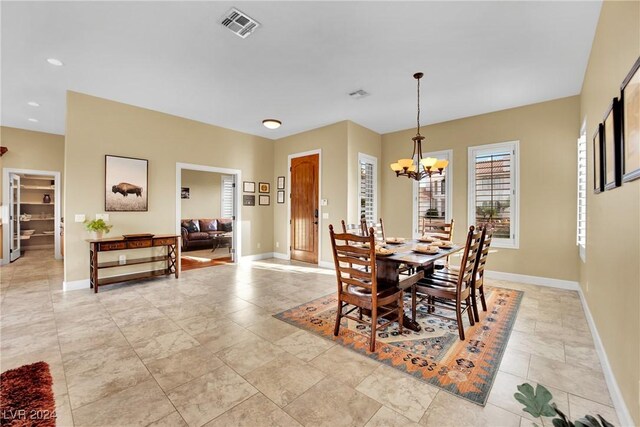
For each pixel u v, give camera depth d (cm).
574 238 397
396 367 208
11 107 451
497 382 190
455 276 313
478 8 230
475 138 478
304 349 233
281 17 243
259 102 430
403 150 566
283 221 639
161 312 312
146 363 212
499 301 348
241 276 474
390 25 252
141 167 452
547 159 416
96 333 260
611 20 198
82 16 241
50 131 591
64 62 315
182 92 395
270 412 163
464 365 210
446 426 153
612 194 197
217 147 552
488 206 466
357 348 235
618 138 169
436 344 242
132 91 392
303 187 593
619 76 179
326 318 297
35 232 772
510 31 258
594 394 179
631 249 152
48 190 780
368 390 182
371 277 231
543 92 389
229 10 235
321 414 161
